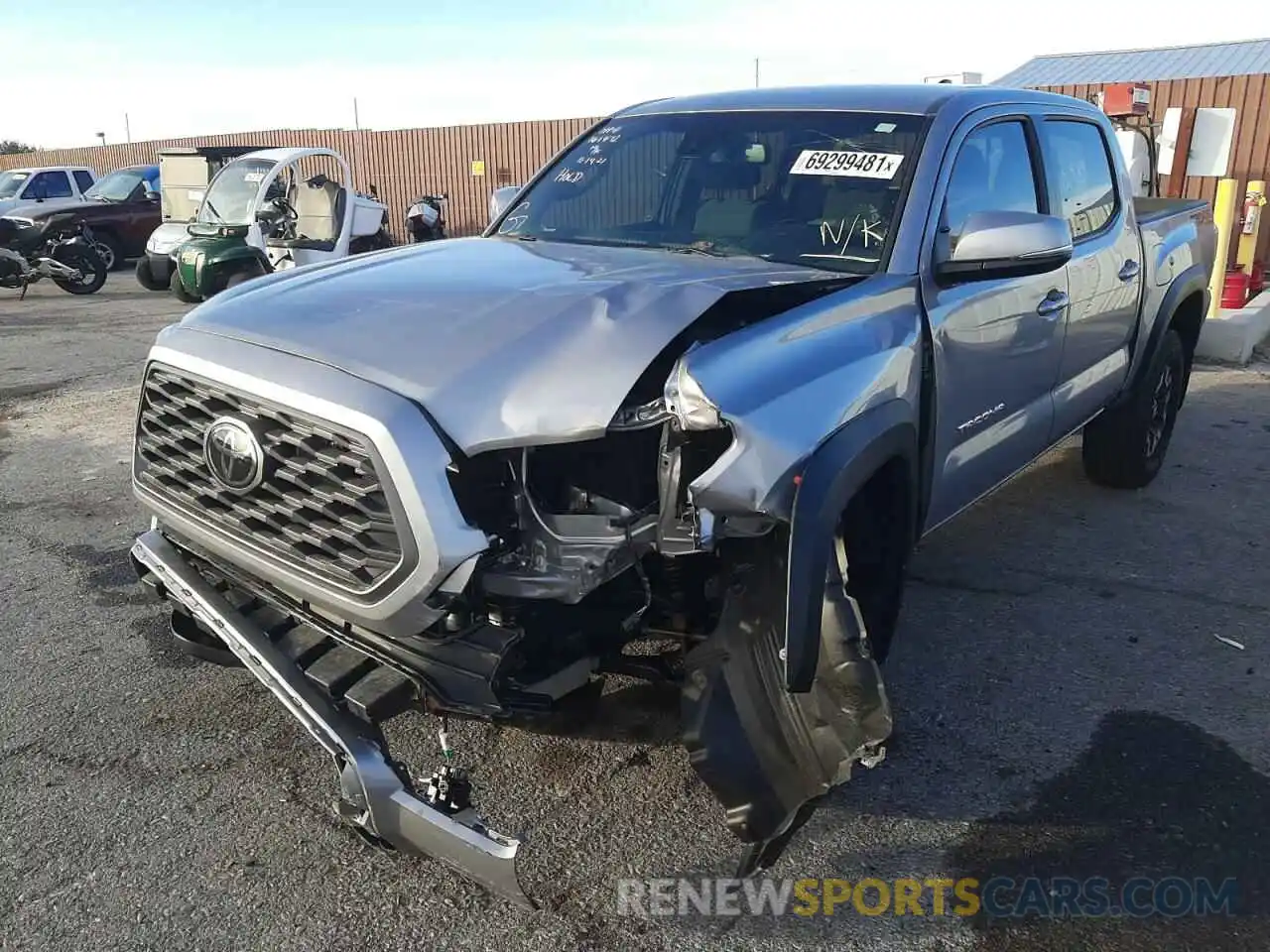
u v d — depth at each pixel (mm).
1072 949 2574
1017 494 5840
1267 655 3998
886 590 3098
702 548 2352
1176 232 5605
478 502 2449
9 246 16406
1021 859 2881
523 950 2576
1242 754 3352
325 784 3223
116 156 31734
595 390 2404
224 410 2709
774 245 3451
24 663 3943
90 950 2564
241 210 13289
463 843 2252
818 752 2520
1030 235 3152
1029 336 3840
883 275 3207
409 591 2363
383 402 2387
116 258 18938
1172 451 6641
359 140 23703
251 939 2605
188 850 2928
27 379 9094
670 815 3074
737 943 2600
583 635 2598
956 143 3568
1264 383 8516
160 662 3959
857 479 2586
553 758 3332
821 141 3682
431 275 3045
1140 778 3221
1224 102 13875
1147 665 3916
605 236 3816
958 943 2596
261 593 2830
